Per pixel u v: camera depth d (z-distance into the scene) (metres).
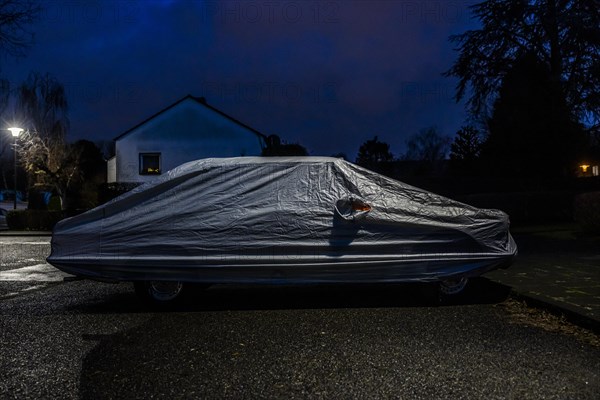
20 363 4.20
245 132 33.22
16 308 6.41
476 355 4.23
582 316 5.03
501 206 18.09
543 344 4.53
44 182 31.00
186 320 5.61
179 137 33.19
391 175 25.36
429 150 54.69
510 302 6.22
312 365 4.05
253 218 5.86
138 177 33.12
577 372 3.82
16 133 27.16
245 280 5.91
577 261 8.99
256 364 4.10
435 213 5.93
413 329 5.06
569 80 24.14
